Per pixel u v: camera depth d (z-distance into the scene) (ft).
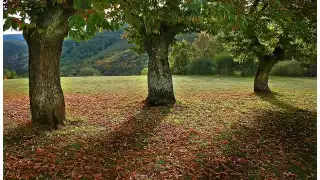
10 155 19.16
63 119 28.55
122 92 62.49
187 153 20.33
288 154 20.25
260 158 19.51
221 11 12.57
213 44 138.51
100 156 19.49
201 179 16.19
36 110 27.22
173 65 138.21
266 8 32.04
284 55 56.85
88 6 8.78
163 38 41.91
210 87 73.82
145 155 19.86
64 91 64.13
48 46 26.27
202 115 34.83
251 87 74.02
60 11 24.11
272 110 38.78
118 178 16.11
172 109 38.93
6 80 93.91
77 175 16.26
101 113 36.37
